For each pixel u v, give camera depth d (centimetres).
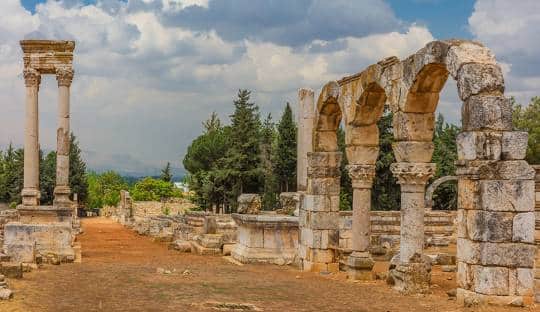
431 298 1942
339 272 2667
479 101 1670
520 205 1633
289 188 8669
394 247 3569
